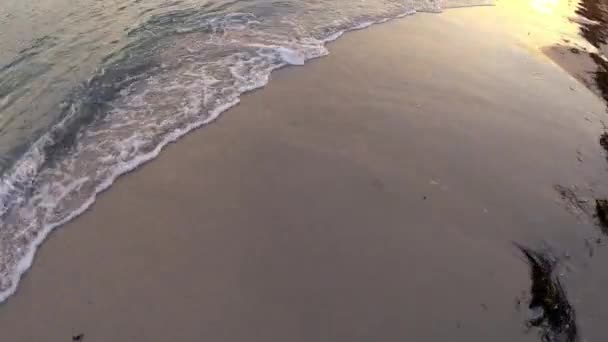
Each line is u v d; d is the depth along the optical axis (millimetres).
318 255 5418
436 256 5473
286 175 6355
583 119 8016
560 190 6449
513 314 4926
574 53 10141
